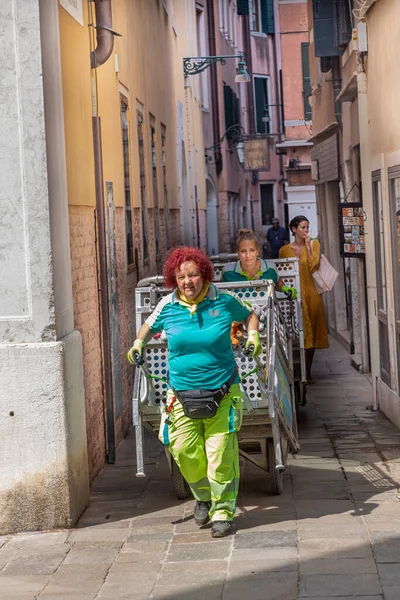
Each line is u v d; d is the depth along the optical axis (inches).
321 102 839.7
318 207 909.8
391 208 434.0
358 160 627.5
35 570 271.3
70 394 314.2
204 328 290.4
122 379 454.9
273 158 2155.5
